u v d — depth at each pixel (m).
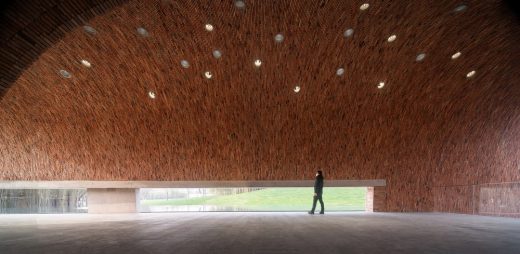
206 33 13.78
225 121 17.34
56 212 19.22
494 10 12.64
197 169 18.31
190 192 23.27
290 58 14.98
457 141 18.00
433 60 15.14
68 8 9.73
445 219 13.55
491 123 17.66
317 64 15.29
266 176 18.38
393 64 15.30
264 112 17.06
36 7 9.31
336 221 12.64
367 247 7.00
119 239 8.20
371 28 13.62
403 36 13.99
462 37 14.03
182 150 18.06
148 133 17.62
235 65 15.27
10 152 17.77
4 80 10.56
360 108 17.05
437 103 17.00
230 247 6.99
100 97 16.42
